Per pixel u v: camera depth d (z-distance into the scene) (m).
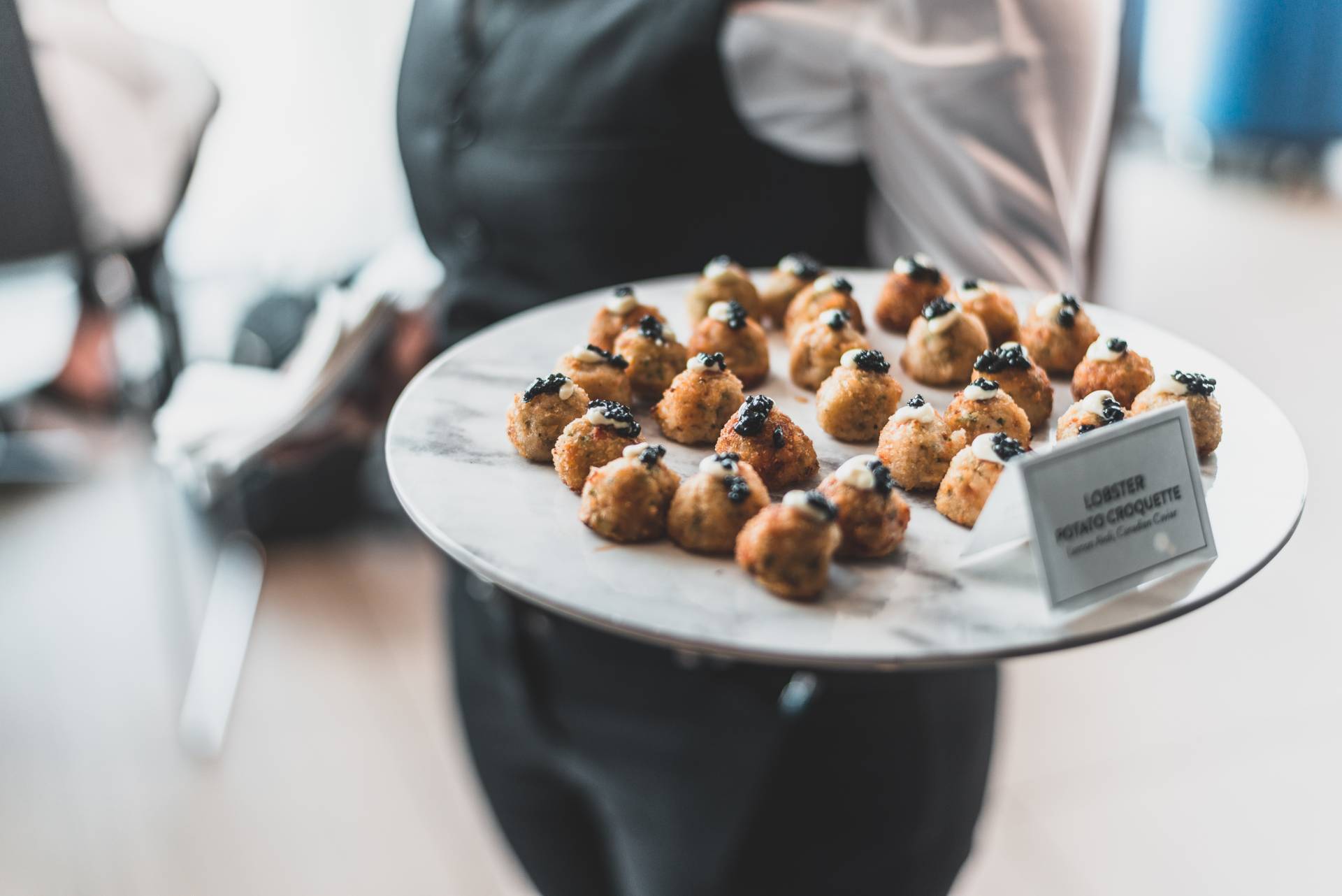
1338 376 3.04
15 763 2.03
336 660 2.32
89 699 2.17
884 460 0.95
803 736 1.24
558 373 0.98
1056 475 0.74
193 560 2.51
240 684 2.25
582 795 1.44
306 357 1.50
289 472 2.52
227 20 2.75
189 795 1.99
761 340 1.12
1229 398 1.00
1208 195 4.21
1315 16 3.85
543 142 1.29
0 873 1.82
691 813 1.26
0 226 1.28
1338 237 3.88
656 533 0.83
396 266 1.61
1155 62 4.31
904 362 1.14
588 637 1.28
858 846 1.28
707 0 1.18
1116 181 4.20
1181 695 2.21
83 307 2.27
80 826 1.92
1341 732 2.10
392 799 2.00
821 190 1.33
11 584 2.45
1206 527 0.79
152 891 1.81
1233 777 2.02
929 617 0.73
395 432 0.95
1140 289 3.48
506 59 1.30
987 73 1.12
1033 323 1.14
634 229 1.31
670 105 1.23
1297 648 2.29
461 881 1.85
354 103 2.87
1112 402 0.95
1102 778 2.03
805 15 1.19
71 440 2.76
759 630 0.71
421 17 1.38
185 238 2.81
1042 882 1.84
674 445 1.00
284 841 1.91
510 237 1.37
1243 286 3.53
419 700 2.22
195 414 1.56
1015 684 2.26
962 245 1.24
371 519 2.61
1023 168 1.18
